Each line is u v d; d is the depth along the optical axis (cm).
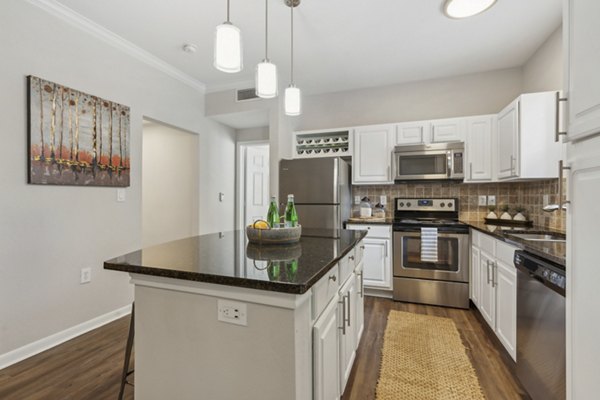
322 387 115
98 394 164
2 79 190
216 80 370
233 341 105
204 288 107
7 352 193
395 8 227
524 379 159
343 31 258
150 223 419
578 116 96
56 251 221
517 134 247
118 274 269
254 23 245
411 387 171
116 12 230
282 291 92
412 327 250
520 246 170
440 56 304
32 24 205
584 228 96
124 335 234
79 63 236
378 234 323
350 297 174
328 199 328
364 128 354
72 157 229
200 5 223
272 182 362
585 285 95
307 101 413
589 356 93
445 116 355
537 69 289
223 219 436
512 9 228
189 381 112
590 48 89
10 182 194
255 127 457
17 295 198
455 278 296
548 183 259
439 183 346
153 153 417
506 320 196
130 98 282
